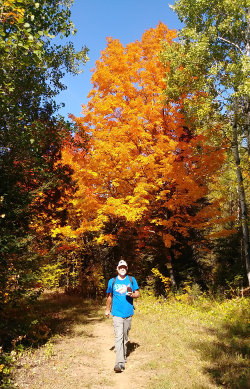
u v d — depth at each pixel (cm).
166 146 1155
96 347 633
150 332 720
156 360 531
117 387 425
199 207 1430
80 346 636
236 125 1077
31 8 634
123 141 1286
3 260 570
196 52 1032
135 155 1316
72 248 1397
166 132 1309
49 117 902
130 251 1528
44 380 440
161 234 1258
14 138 694
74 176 1189
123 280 562
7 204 627
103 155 1196
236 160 1138
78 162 1258
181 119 1221
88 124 1284
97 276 1439
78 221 1417
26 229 674
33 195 697
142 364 516
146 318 893
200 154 1190
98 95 1349
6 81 680
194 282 1378
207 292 1375
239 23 1020
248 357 527
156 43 1376
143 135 1202
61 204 1002
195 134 1300
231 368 474
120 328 527
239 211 1684
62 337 705
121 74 1330
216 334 690
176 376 451
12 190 644
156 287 1460
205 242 1470
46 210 952
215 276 1579
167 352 575
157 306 1114
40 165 774
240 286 1365
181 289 1323
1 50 564
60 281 1753
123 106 1266
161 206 1239
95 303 1279
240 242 1669
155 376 456
